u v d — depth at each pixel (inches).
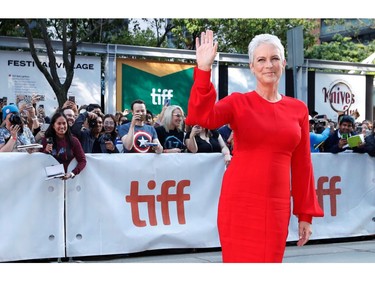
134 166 234.7
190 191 245.1
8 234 213.0
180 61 553.9
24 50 500.4
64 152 220.1
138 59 534.3
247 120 111.7
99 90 522.3
